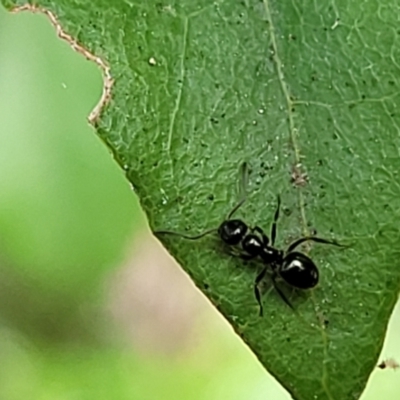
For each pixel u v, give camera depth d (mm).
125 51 50
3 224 73
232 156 50
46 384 82
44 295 79
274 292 50
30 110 70
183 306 84
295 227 50
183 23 51
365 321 49
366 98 51
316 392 49
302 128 51
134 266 79
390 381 78
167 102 50
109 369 83
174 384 83
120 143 50
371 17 51
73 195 73
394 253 50
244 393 82
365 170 50
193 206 50
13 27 70
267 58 51
